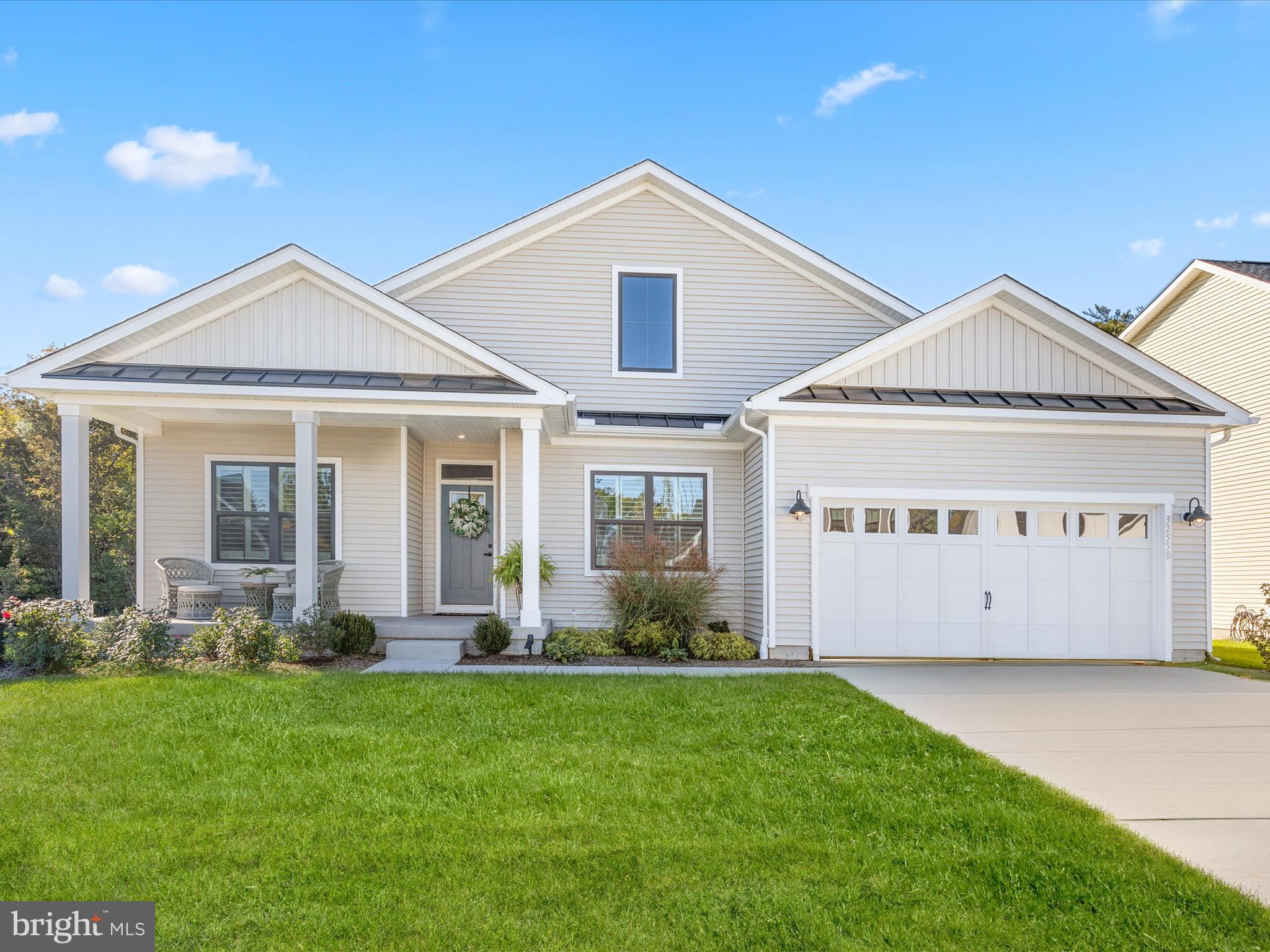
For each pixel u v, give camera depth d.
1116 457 12.04
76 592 10.73
